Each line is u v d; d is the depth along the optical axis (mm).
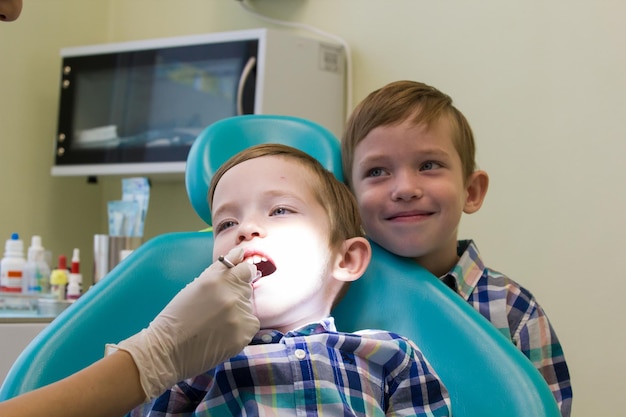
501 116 1767
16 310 1606
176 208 2240
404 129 1132
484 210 1774
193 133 1986
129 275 1048
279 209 968
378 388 946
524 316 1241
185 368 766
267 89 1892
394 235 1117
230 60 1940
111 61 2113
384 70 1955
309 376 901
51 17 2252
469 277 1269
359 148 1172
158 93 2051
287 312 969
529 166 1720
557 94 1695
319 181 1032
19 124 2154
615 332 1584
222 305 776
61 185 2281
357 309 1074
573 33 1685
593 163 1639
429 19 1892
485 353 961
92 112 2129
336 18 2041
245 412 874
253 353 907
